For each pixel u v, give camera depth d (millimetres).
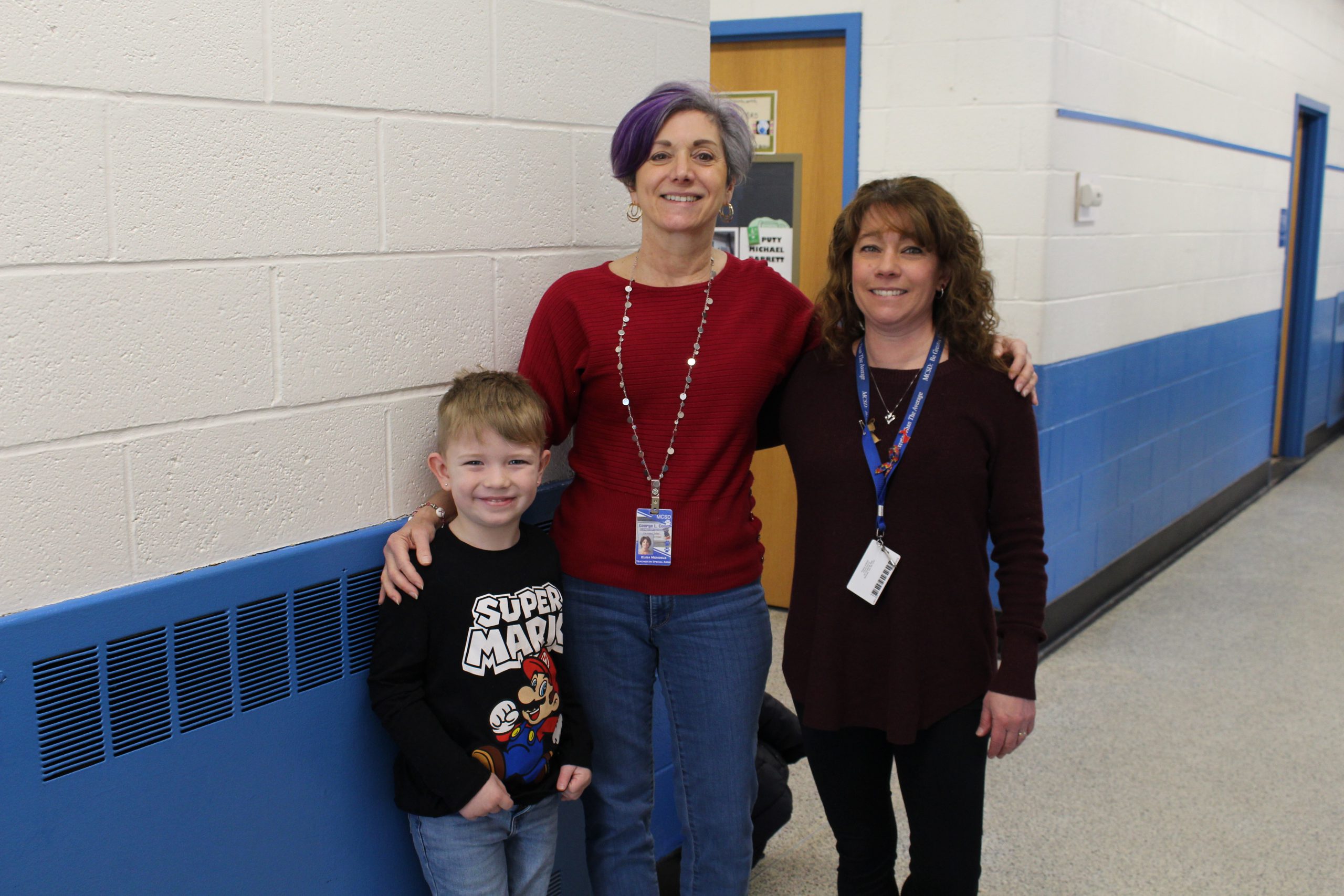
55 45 1270
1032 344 3607
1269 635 4113
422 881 1851
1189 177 4805
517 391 1607
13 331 1266
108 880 1414
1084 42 3646
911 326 1676
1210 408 5461
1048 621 3920
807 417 1737
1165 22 4340
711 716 1772
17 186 1251
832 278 1744
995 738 1657
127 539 1401
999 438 1650
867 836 1821
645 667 1804
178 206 1407
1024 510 1668
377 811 1759
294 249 1553
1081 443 4000
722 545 1736
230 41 1441
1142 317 4477
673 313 1713
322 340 1610
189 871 1508
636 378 1704
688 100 1664
